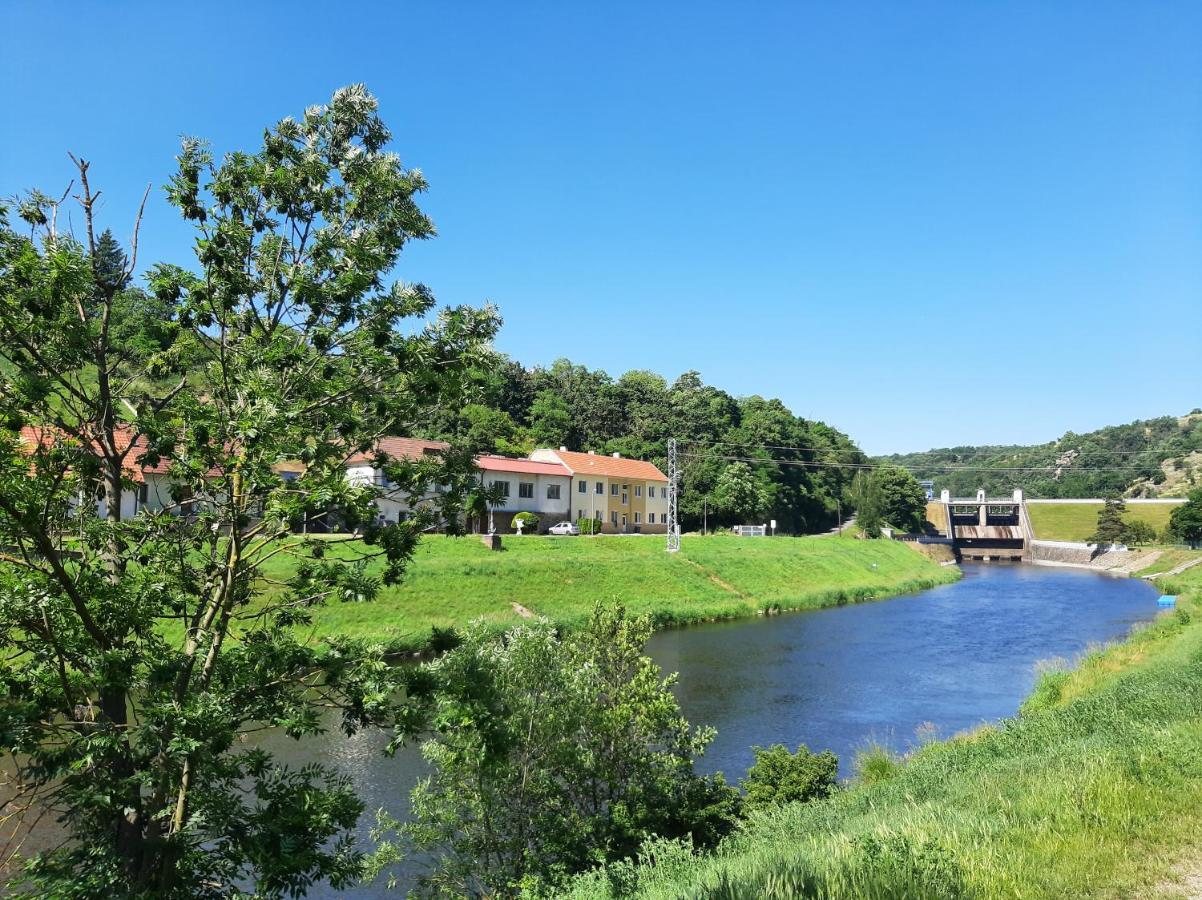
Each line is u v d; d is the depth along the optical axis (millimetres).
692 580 52250
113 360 8961
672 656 35656
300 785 8211
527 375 102062
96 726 7172
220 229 8062
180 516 8773
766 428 105500
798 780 16062
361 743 21500
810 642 39688
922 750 19219
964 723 25078
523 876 12430
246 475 7277
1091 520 122062
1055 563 109938
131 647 7691
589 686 14359
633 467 79188
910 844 7312
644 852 12312
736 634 41875
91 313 8742
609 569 48406
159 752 7035
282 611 9227
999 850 7324
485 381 9039
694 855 12398
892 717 25844
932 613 52094
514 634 14219
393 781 18750
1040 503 131125
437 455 9492
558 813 13898
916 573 79500
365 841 15688
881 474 117188
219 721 7137
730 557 59969
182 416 8227
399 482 8859
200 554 8828
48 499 7051
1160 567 84562
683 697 28250
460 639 9242
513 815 13672
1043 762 11547
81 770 7059
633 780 14734
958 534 129500
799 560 66125
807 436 117438
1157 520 117250
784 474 102500
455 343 8688
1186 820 7980
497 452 75000
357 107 8789
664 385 132000
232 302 8336
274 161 8672
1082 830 7820
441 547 46031
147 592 7785
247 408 7266
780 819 13266
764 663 34312
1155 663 24500
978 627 45500
